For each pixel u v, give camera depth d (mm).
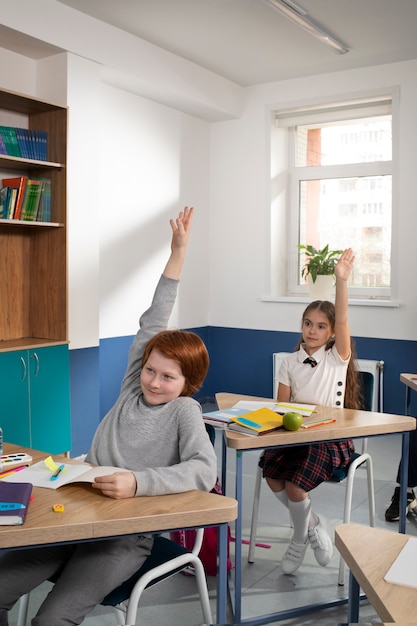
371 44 4418
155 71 4465
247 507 3234
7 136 3486
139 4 3754
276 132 5406
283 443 2125
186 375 1704
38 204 3684
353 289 5281
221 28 4145
